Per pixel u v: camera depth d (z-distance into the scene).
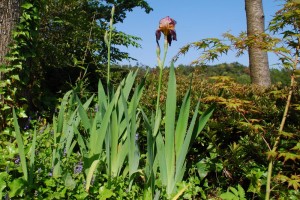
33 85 6.02
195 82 4.76
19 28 4.94
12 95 4.91
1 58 4.91
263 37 2.73
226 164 3.04
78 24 8.52
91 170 2.49
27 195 2.45
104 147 3.07
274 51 2.60
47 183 2.56
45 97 6.30
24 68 5.12
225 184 3.30
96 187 2.62
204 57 2.74
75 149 3.99
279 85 4.03
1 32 4.89
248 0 7.06
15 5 4.93
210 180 3.46
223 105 3.50
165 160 2.65
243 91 3.71
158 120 2.72
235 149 3.02
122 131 2.94
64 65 7.61
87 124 2.92
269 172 2.59
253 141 3.07
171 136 2.62
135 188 2.80
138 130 3.84
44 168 2.81
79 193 2.53
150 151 2.49
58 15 8.09
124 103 2.63
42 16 7.65
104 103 3.03
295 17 2.54
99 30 8.89
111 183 2.67
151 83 6.24
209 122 3.31
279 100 3.67
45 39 7.68
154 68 7.29
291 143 3.03
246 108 3.08
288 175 3.02
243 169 3.04
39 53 6.27
